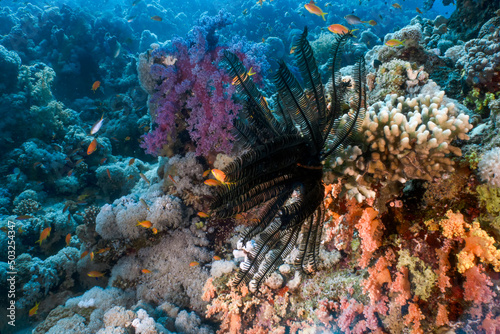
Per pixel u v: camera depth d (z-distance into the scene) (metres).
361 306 2.85
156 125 5.66
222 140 4.70
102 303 4.24
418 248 2.56
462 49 4.32
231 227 4.91
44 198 9.12
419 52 4.09
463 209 2.44
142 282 4.62
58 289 5.81
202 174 4.99
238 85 2.49
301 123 2.32
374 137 2.43
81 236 5.31
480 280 2.18
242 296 3.78
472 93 3.25
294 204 2.09
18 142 10.26
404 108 2.66
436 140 2.19
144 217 4.73
